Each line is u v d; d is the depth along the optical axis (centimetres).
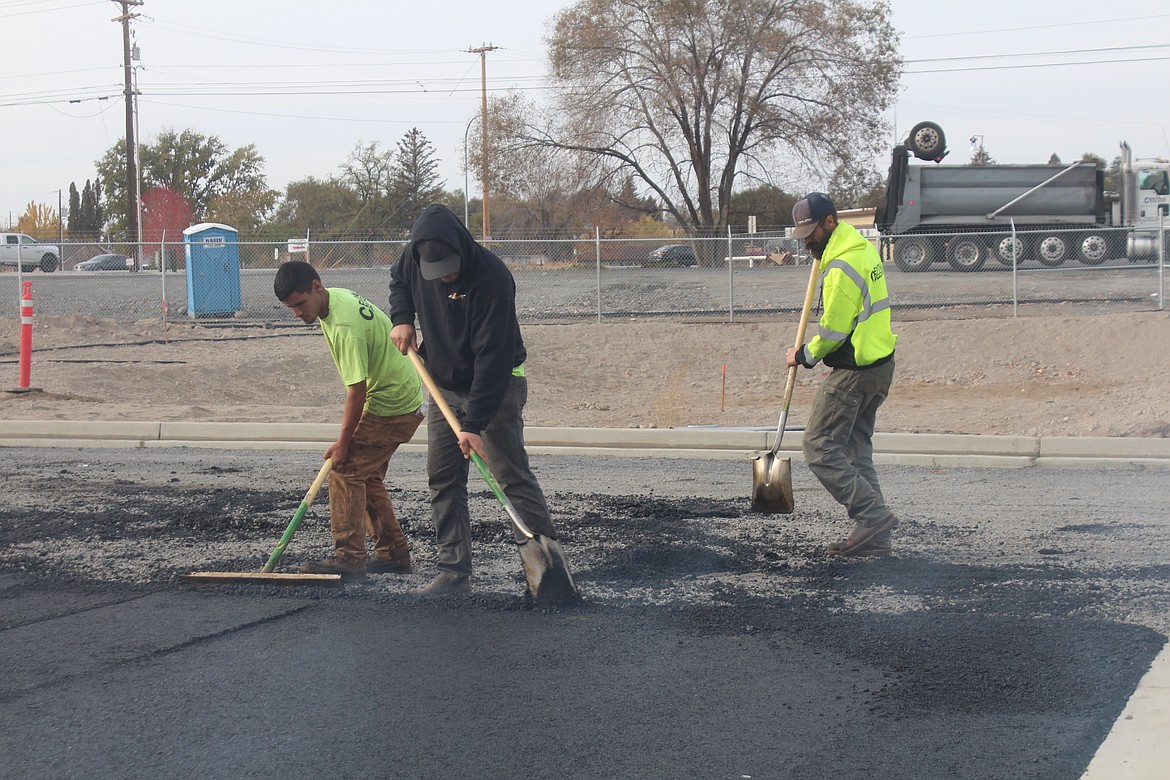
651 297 2367
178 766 346
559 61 4097
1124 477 850
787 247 3022
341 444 541
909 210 2898
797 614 496
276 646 457
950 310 2097
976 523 680
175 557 604
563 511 723
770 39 3922
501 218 5181
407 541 623
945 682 412
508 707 392
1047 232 1970
